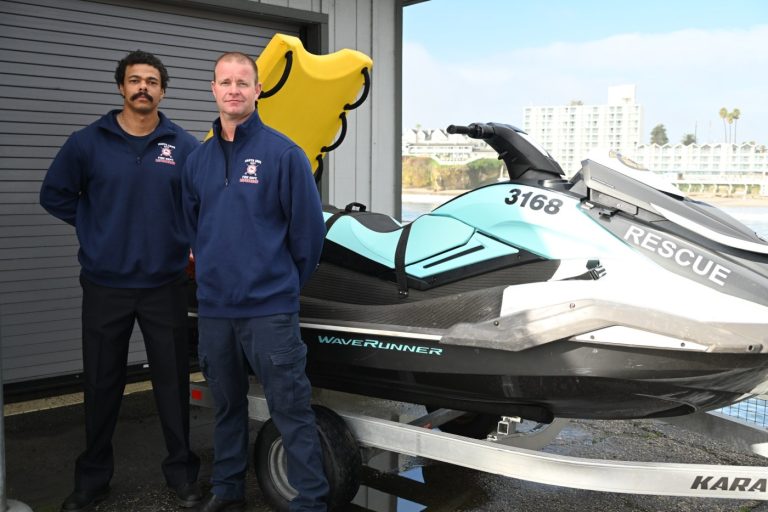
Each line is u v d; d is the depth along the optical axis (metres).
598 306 2.35
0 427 2.66
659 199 2.55
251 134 2.63
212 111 5.44
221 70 2.56
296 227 2.66
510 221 2.73
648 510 3.12
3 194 4.53
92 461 3.13
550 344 2.46
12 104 4.52
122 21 4.92
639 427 4.19
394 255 3.01
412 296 2.91
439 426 3.54
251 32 5.61
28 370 4.68
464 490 3.33
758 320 2.29
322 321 3.02
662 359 2.34
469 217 2.86
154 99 2.94
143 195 2.94
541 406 2.68
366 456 3.07
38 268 4.68
